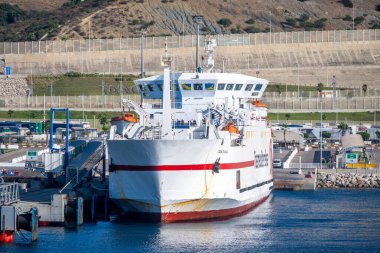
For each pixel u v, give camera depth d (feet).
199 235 586.86
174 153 574.97
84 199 631.97
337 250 561.84
